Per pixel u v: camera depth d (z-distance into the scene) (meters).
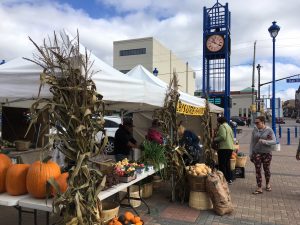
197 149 7.41
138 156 6.73
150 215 5.72
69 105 3.43
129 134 7.20
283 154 15.25
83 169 3.44
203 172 6.14
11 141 8.14
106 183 4.23
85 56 3.57
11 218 5.43
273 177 9.46
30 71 3.74
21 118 7.93
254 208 6.31
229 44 15.24
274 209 6.25
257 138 7.48
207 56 15.07
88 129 3.46
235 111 69.50
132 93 4.68
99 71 3.81
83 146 3.43
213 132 8.81
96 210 3.55
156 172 6.40
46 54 3.41
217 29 14.78
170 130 6.52
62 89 3.41
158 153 6.00
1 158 4.06
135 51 54.09
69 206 3.40
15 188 3.80
